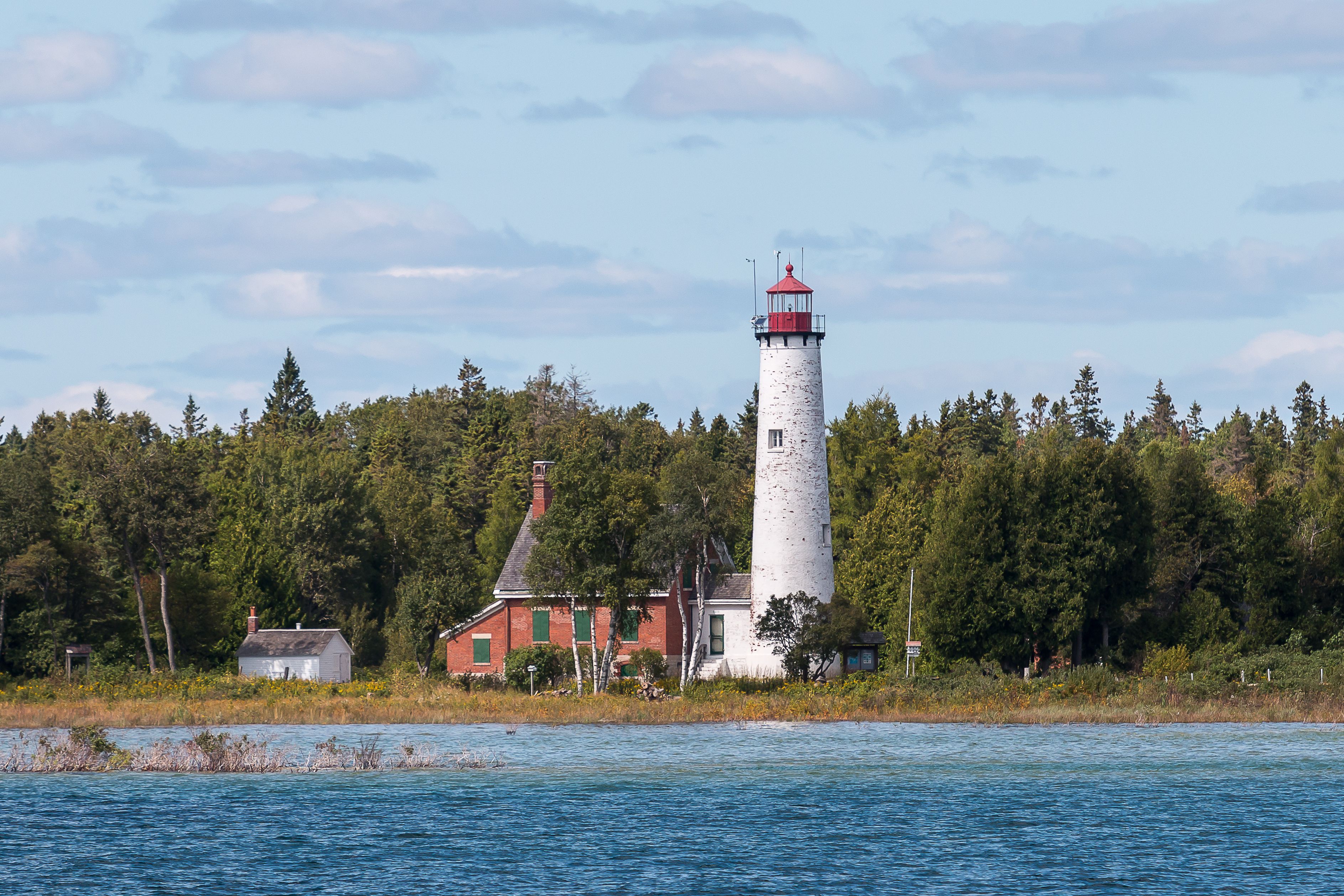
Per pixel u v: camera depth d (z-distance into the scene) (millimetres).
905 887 145750
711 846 163500
